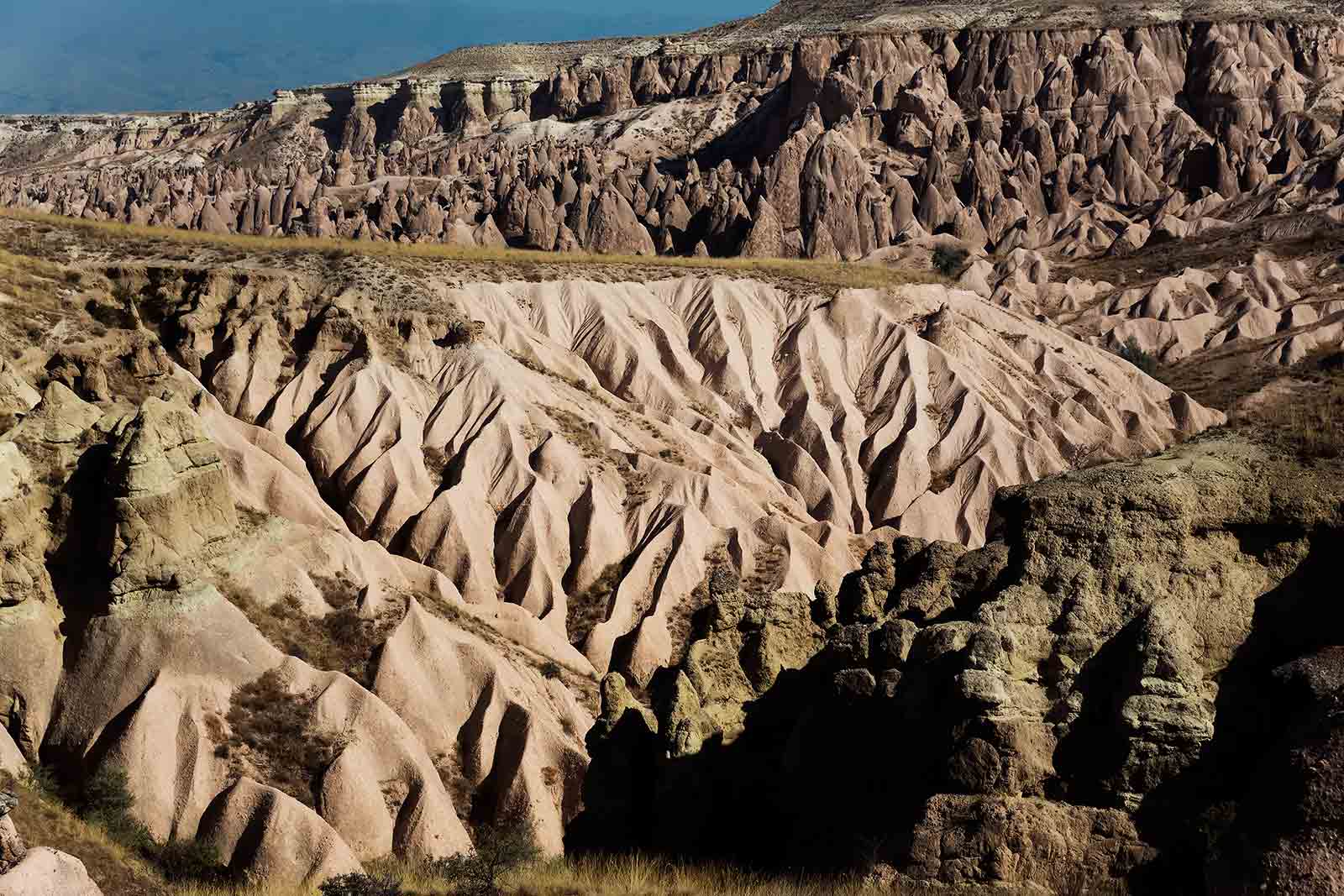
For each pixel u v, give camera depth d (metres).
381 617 48.16
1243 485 22.58
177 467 43.38
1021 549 23.75
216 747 40.56
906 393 93.50
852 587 31.92
